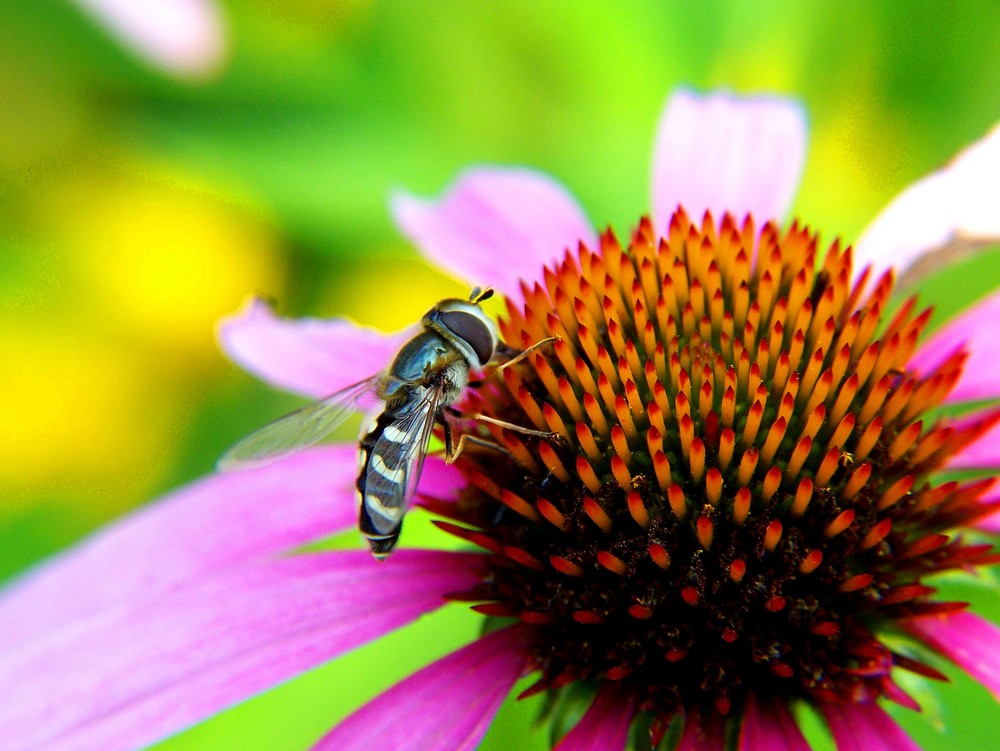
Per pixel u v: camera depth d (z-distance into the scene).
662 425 0.10
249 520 0.11
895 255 0.12
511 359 0.11
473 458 0.11
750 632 0.10
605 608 0.10
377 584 0.11
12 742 0.10
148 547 0.11
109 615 0.11
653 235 0.11
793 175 0.12
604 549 0.10
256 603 0.11
